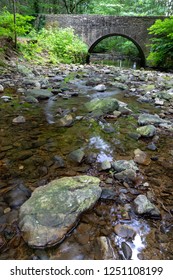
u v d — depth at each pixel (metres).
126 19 11.47
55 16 12.00
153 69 10.64
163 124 2.72
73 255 1.07
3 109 3.05
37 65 7.04
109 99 3.27
